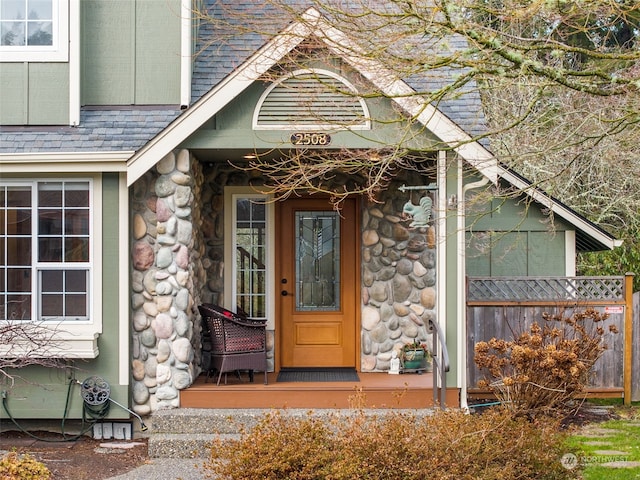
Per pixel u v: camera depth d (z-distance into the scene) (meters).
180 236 7.82
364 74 7.04
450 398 7.77
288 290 9.38
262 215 9.27
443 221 7.86
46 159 7.58
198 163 8.62
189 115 7.49
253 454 5.21
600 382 9.45
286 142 7.43
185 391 7.74
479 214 7.95
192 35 8.52
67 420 8.01
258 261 9.27
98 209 7.88
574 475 5.57
